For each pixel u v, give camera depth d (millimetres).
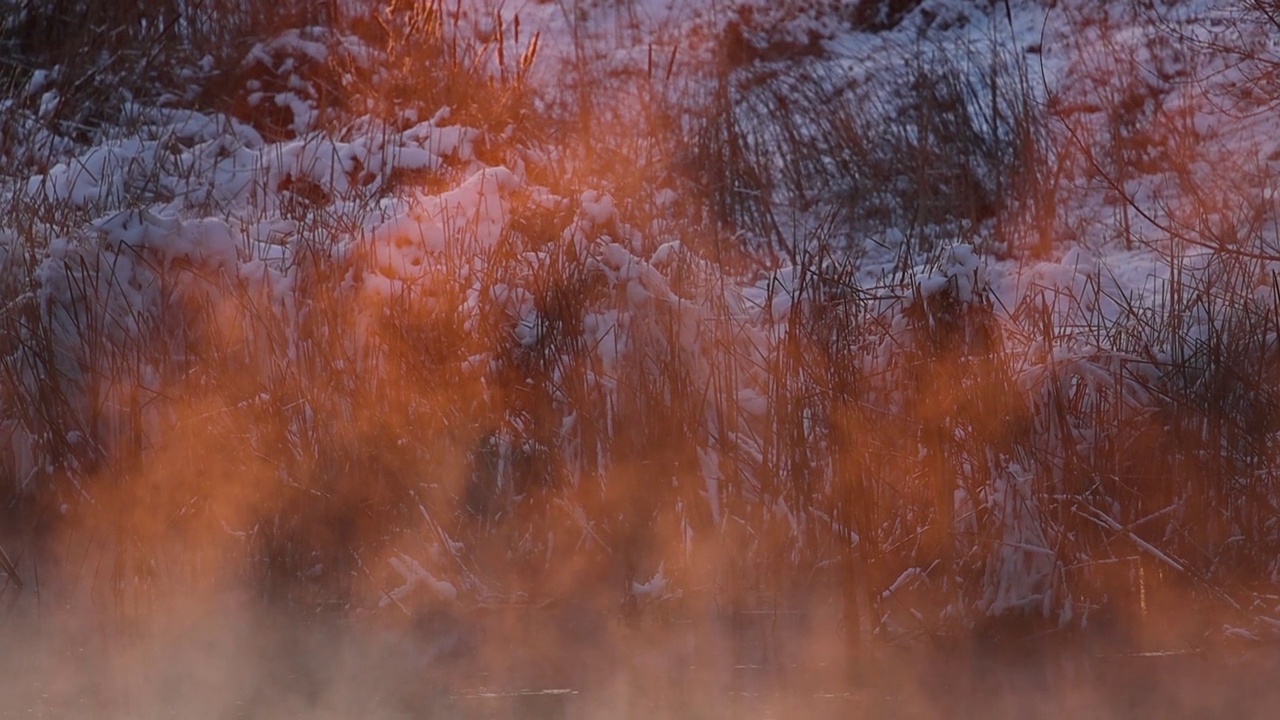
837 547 4980
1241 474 4977
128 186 6961
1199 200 6656
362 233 5902
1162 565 4898
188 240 5621
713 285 5840
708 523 5160
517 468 5258
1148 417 5020
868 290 5457
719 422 5219
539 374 5301
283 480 5125
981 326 5047
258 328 5473
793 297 5426
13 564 5121
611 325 5469
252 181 7418
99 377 5152
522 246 6098
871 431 4926
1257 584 4922
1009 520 4840
